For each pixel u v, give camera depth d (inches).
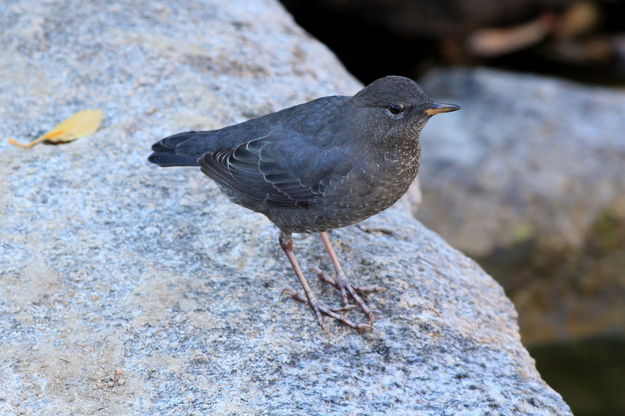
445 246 414.9
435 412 308.5
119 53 473.7
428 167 689.6
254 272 368.2
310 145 351.3
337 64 530.0
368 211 353.1
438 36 955.3
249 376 319.6
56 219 378.9
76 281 351.9
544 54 1018.7
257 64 491.2
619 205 660.7
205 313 344.5
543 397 322.0
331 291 368.2
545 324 645.9
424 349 339.6
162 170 412.8
